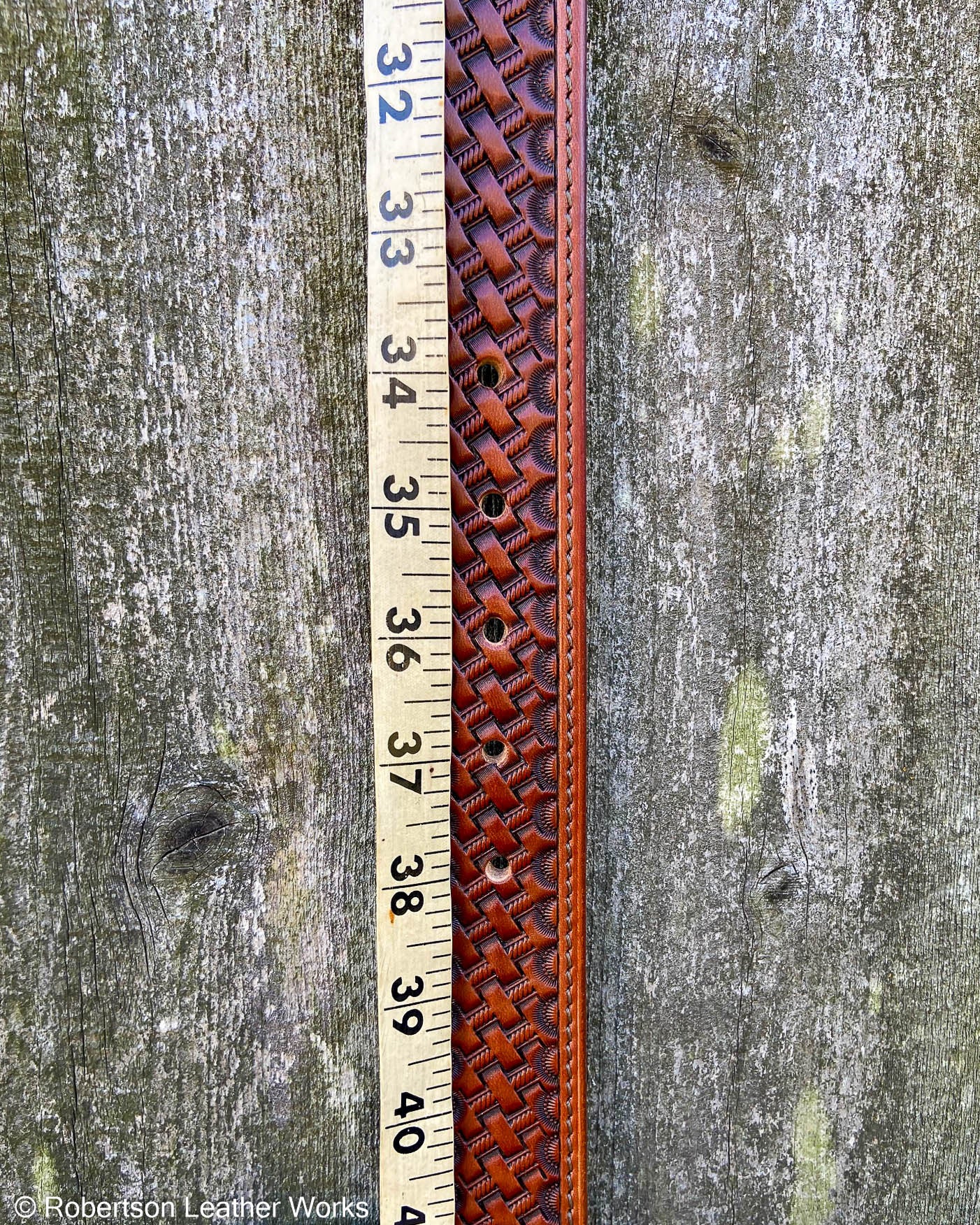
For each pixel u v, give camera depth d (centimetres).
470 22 27
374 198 27
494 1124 28
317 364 29
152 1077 29
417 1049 27
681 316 30
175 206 28
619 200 30
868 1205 31
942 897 32
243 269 29
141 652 29
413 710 28
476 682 28
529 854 28
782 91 30
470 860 28
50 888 28
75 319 28
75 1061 29
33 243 28
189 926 29
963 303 31
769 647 31
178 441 29
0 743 28
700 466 31
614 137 30
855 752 31
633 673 31
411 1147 27
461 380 28
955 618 31
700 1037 31
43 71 28
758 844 31
